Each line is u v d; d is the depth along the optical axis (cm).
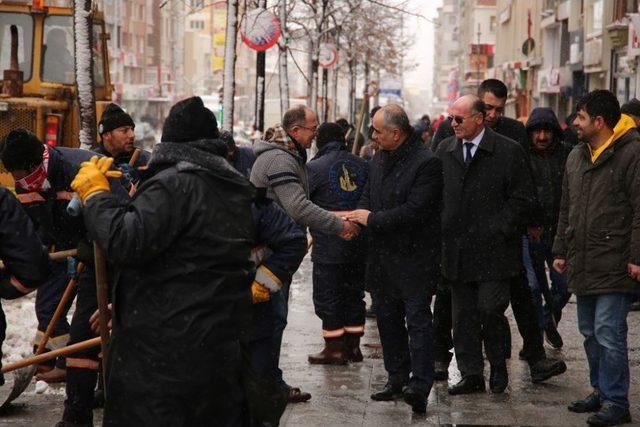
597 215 1133
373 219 1191
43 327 1338
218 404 774
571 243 1158
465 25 16788
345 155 1432
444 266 1270
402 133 1192
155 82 14288
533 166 1476
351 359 1473
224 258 772
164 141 782
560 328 1714
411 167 1189
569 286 1165
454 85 17225
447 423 1153
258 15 2756
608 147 1127
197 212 763
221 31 15350
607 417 1139
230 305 773
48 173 1134
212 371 765
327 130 1444
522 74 9750
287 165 1238
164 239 757
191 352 757
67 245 1147
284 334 1661
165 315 758
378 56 6494
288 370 1416
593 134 1129
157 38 15062
